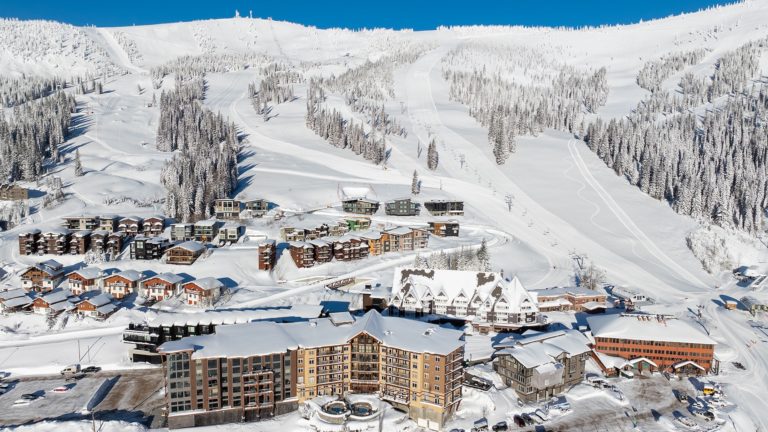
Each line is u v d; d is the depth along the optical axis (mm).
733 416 94875
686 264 181500
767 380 108688
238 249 170000
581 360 106938
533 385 98125
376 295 133875
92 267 151000
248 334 97188
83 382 103250
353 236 170625
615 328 115312
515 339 117438
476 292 131875
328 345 95812
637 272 170875
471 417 94125
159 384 102875
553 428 90875
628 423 92938
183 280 145000
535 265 170375
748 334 129375
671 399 101500
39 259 163750
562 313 138250
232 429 88938
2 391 99812
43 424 86688
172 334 110312
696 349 110562
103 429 86312
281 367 93500
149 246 164125
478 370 107500
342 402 94062
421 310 131250
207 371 89250
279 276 156625
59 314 130500
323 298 138875
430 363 92000
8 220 185875
